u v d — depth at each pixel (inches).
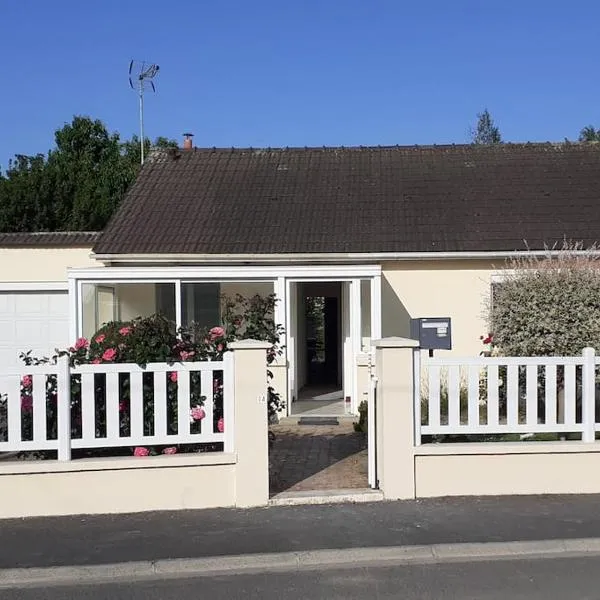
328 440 398.3
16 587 213.5
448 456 284.5
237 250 542.3
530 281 360.5
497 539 238.5
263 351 277.4
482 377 373.7
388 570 220.5
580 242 511.5
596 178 622.8
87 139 1449.3
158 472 273.7
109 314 521.0
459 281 533.3
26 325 619.2
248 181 654.5
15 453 309.9
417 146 698.8
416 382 285.9
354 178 648.4
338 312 631.2
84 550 234.2
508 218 567.5
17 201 1047.0
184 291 514.0
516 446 285.4
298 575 218.2
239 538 242.7
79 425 280.1
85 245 644.1
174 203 623.5
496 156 673.0
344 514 266.1
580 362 291.0
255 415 277.1
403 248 532.4
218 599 201.6
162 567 222.2
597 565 222.4
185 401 278.2
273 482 297.1
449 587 206.5
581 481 287.7
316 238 553.6
